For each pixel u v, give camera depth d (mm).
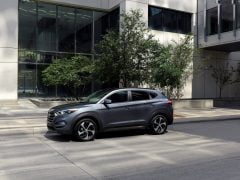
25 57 27094
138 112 12234
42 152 9297
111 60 19500
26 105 23703
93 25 29531
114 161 8156
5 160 8297
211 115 19625
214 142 10977
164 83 21469
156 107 12641
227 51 31531
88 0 28500
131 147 10078
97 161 8156
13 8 25125
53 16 28188
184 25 29562
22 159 8398
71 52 28812
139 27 20609
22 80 26891
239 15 25234
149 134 12781
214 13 27781
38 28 27656
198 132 13391
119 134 12773
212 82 31094
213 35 27766
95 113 11328
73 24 28906
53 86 27844
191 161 8172
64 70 23281
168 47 21750
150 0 26922
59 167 7559
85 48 29312
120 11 26656
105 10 29422
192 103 24188
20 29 26922
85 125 11203
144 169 7371
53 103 22391
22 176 6809
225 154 9031
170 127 14992
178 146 10234
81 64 23812
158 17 27891
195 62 29484
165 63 20672
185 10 29062
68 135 12398
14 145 10406
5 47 24812
